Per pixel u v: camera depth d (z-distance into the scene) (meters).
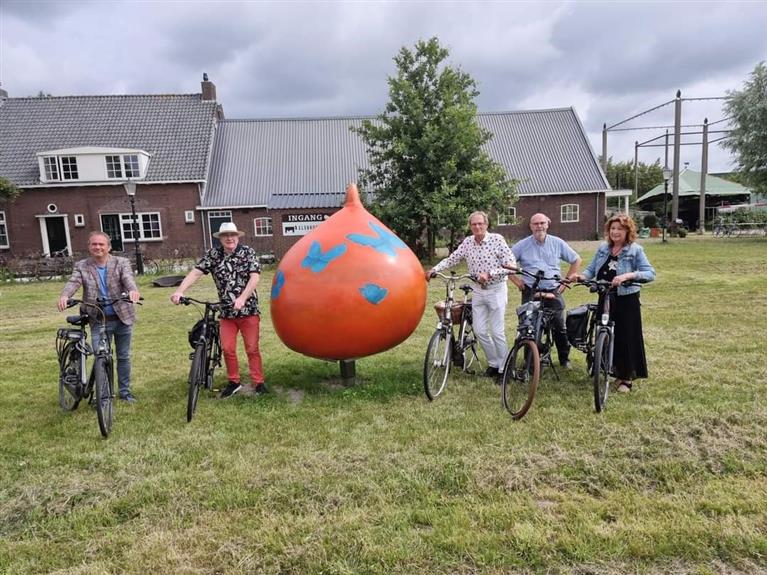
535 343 4.59
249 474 3.69
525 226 28.42
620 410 4.60
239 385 5.45
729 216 33.56
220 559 2.81
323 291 4.76
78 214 25.34
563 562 2.71
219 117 30.92
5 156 25.58
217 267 5.20
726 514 3.08
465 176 17.14
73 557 2.88
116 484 3.64
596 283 4.74
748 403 4.62
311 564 2.75
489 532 2.95
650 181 62.38
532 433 4.21
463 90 17.84
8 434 4.53
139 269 18.72
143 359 6.97
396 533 2.97
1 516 3.31
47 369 6.66
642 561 2.70
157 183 25.31
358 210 5.35
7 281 18.47
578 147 29.78
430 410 4.80
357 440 4.20
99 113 27.95
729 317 8.19
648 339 6.95
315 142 29.47
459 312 5.82
